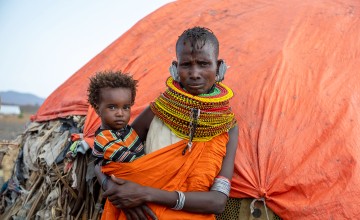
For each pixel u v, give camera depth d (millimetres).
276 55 4109
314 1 5078
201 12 5367
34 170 4504
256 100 3729
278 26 4633
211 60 2803
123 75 2889
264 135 3477
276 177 3254
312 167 3250
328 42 4258
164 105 2889
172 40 5051
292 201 3170
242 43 4477
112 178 2719
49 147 4402
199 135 2832
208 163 2814
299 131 3471
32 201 4320
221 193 2828
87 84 4922
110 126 2846
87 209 3840
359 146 3320
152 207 2740
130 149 2824
